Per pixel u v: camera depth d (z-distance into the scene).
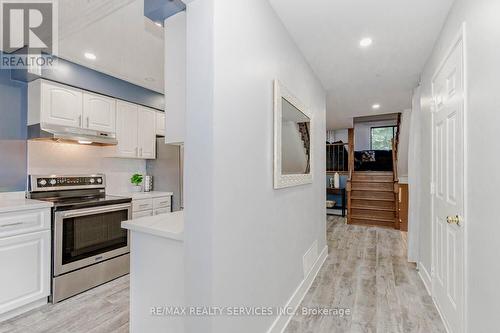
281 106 1.88
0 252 2.00
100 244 2.67
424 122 2.78
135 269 1.57
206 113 1.16
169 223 1.57
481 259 1.31
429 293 2.45
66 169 2.99
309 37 2.19
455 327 1.72
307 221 2.64
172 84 1.51
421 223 2.86
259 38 1.58
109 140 3.09
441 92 2.09
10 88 2.55
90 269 2.55
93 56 2.66
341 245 4.09
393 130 8.97
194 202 1.20
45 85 2.55
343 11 1.83
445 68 1.96
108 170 3.43
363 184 6.35
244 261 1.41
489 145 1.23
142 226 1.49
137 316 1.56
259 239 1.59
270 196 1.75
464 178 1.52
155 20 1.54
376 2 1.74
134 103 3.51
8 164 2.55
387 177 6.28
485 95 1.27
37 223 2.22
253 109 1.51
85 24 2.02
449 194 1.86
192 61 1.20
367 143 9.12
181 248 1.38
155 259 1.48
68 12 1.85
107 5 1.77
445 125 1.97
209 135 1.15
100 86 3.08
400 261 3.35
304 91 2.59
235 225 1.32
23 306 2.13
